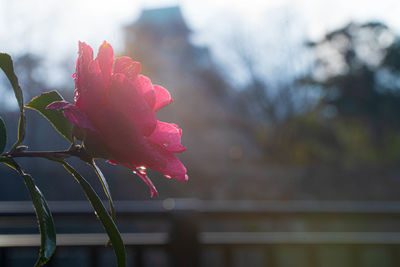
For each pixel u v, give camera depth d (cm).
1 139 53
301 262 750
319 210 239
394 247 229
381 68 3097
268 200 2033
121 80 49
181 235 227
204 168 2242
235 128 2958
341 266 668
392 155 3116
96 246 221
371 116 3116
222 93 3059
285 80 2777
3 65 57
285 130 2844
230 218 238
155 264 708
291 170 2259
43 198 50
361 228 1238
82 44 52
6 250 211
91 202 51
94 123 49
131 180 1873
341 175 2261
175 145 55
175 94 3039
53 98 62
